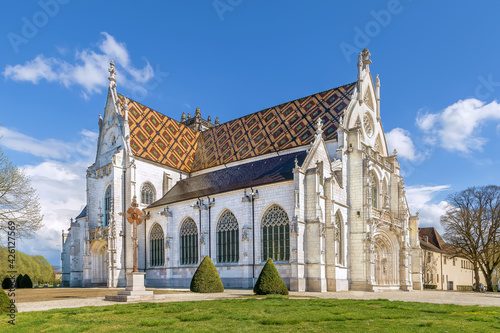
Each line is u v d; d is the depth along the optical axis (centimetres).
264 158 7081
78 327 1909
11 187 4138
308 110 7188
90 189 7519
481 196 7825
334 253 5269
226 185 6575
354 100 6662
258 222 5688
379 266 6412
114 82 8106
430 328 1870
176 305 2905
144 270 7012
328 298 3775
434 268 10031
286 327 1909
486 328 1877
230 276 5797
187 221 6631
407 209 7319
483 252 7650
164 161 7856
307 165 5388
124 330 1831
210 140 8725
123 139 7319
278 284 4097
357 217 5925
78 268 8094
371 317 2264
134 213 3731
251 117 8206
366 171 5978
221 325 1964
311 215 5222
